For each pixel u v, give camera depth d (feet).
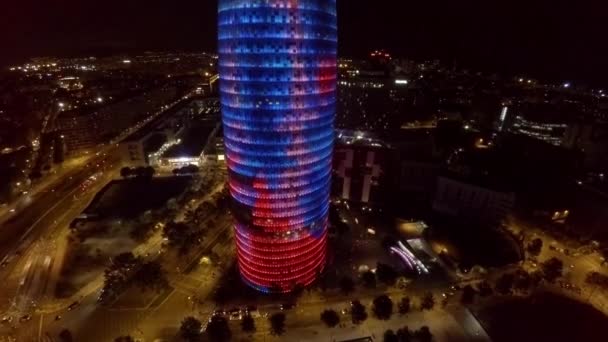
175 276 571.28
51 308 508.94
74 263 601.62
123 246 647.15
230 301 516.32
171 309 506.07
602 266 611.06
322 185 476.95
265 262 494.59
